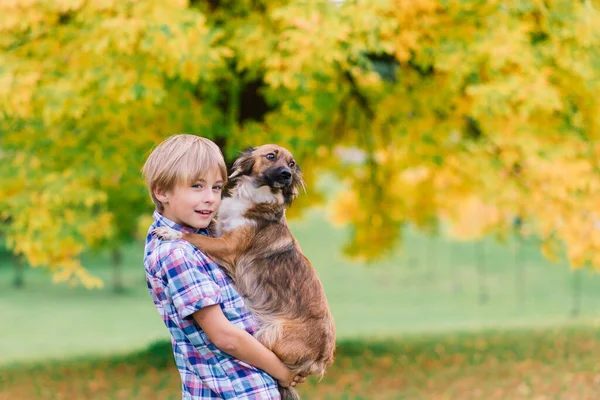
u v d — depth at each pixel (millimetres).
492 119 8062
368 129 9688
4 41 7324
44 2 6938
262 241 3465
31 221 7180
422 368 9273
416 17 7398
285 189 3857
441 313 20266
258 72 8008
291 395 2793
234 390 2389
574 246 8008
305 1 6871
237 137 7551
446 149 8438
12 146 7859
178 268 2389
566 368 8977
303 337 2984
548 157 7656
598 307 20828
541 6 7520
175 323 2447
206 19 7586
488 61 7324
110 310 21766
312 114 7574
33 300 23516
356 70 8352
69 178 7324
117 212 10000
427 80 8398
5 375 9695
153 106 7395
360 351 10562
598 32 7566
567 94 8164
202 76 6883
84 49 6766
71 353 12977
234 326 2383
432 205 11039
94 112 7113
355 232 12078
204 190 2496
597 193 8023
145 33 6512
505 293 24250
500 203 8008
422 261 31156
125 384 8672
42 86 6773
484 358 9891
